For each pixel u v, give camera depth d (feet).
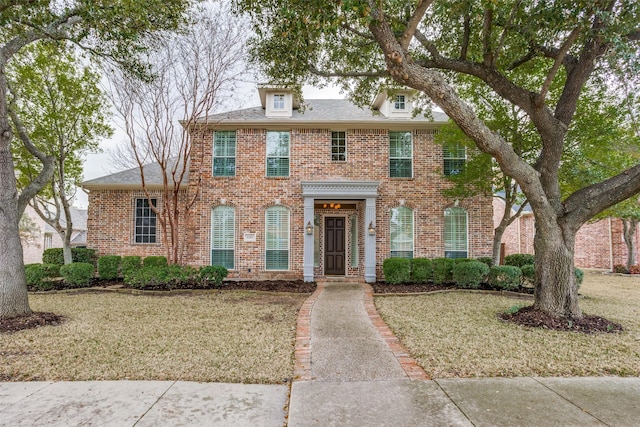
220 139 42.98
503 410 11.27
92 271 36.65
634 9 18.17
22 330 20.25
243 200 42.19
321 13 17.46
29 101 36.99
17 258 22.89
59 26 24.25
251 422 10.59
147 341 18.25
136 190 45.91
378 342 18.29
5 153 22.74
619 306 28.12
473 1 20.68
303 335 19.53
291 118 43.01
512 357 16.08
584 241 67.41
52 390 12.64
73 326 21.13
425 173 42.60
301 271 41.42
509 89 23.85
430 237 42.06
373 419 10.70
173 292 33.32
